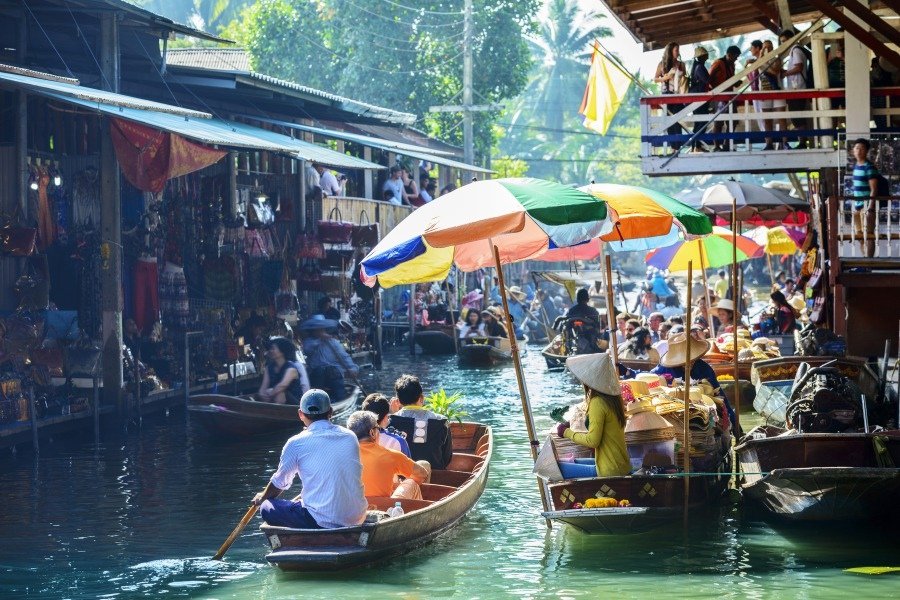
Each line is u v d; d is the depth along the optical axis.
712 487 11.86
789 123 17.27
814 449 10.63
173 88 24.19
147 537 10.96
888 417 12.77
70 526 11.41
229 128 22.06
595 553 10.13
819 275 17.03
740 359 19.17
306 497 9.55
